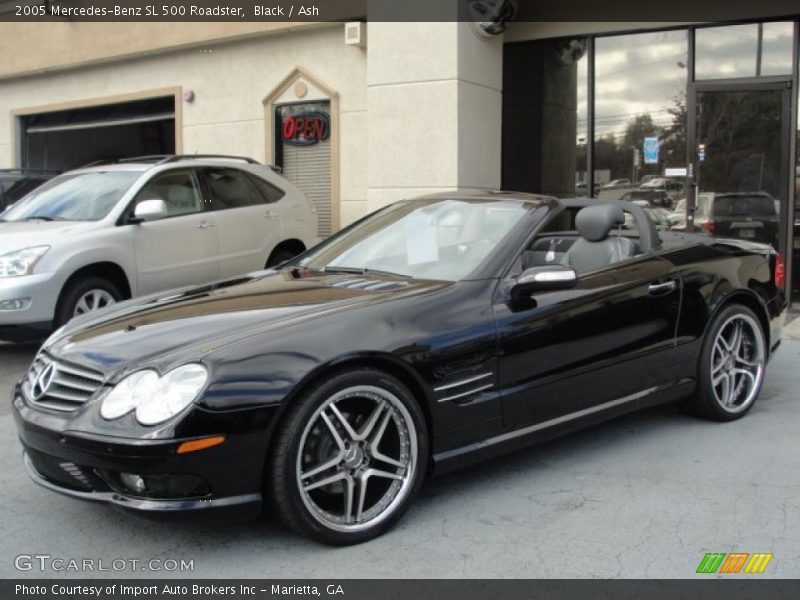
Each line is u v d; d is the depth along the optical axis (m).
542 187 10.87
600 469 4.49
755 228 9.62
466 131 9.55
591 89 10.45
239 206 8.80
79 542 3.68
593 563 3.42
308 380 3.40
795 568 3.36
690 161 9.88
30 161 16.47
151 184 8.01
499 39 10.00
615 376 4.52
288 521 3.41
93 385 3.49
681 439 4.98
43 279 6.82
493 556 3.49
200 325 3.70
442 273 4.32
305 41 12.09
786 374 6.58
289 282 4.44
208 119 13.30
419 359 3.71
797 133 9.37
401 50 9.67
